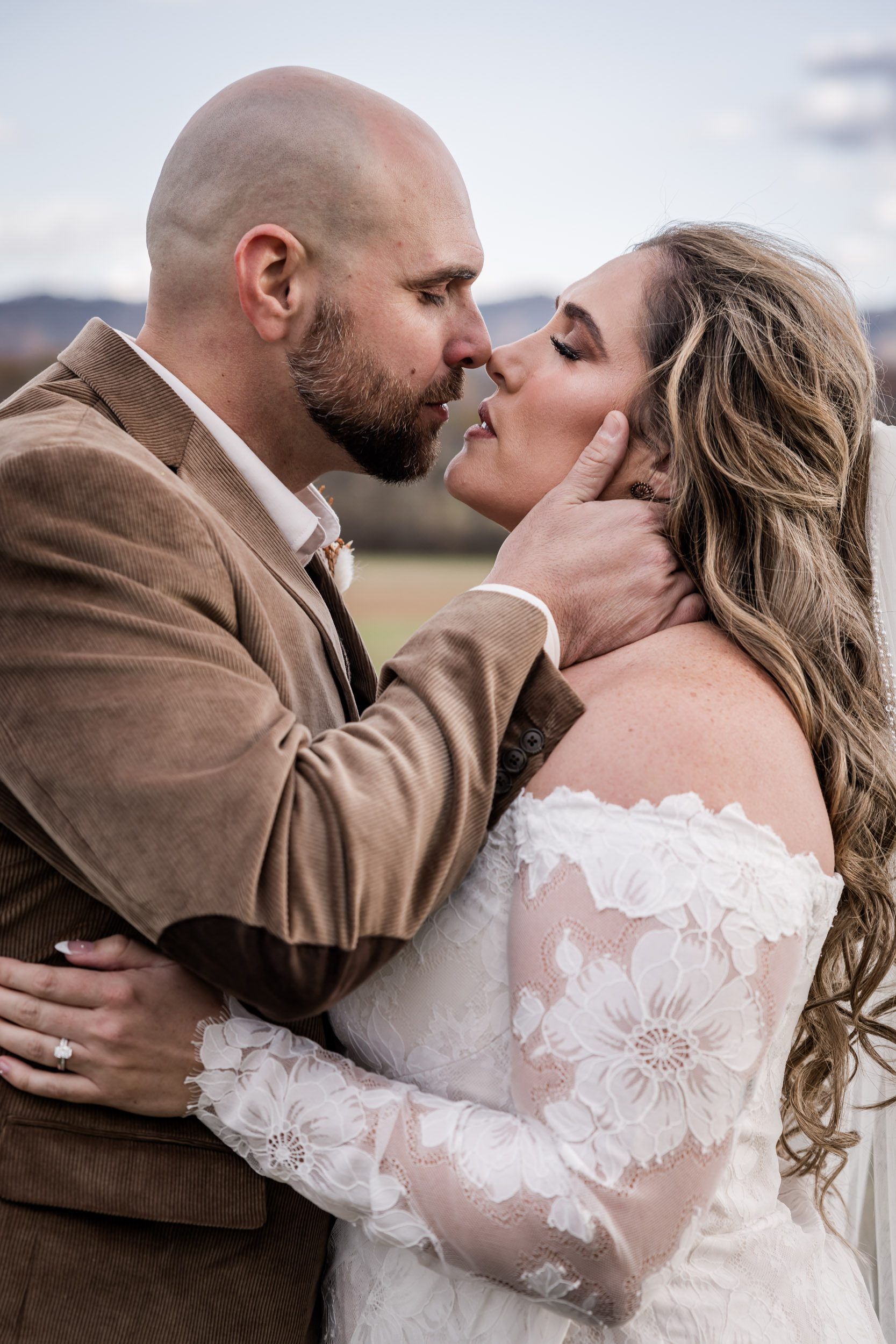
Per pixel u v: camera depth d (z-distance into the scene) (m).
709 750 1.20
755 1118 1.36
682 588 1.44
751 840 1.17
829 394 1.54
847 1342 1.41
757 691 1.31
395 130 1.57
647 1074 1.09
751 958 1.13
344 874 1.10
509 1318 1.27
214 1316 1.30
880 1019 1.83
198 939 1.10
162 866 1.10
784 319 1.51
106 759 1.12
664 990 1.10
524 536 1.46
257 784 1.11
